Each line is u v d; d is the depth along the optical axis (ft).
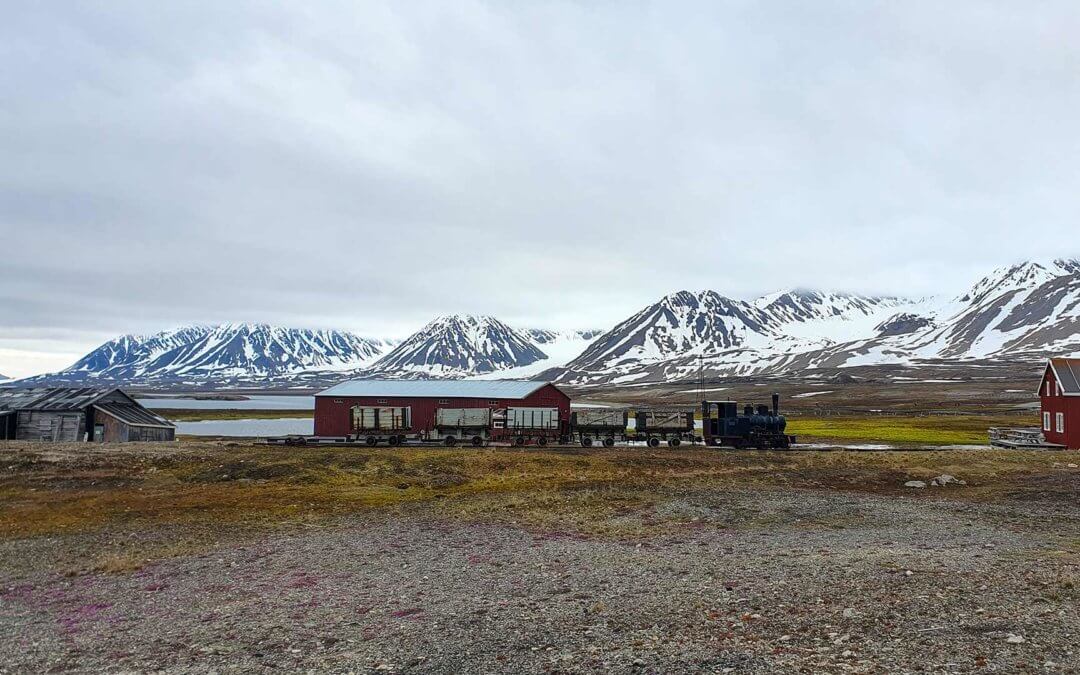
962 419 357.61
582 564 84.12
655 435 211.82
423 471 165.27
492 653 55.01
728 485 141.79
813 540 94.27
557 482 150.61
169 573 84.89
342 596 73.56
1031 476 144.25
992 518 105.81
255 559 90.94
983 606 58.85
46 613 70.33
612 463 169.99
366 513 122.52
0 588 80.53
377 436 215.92
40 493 143.64
